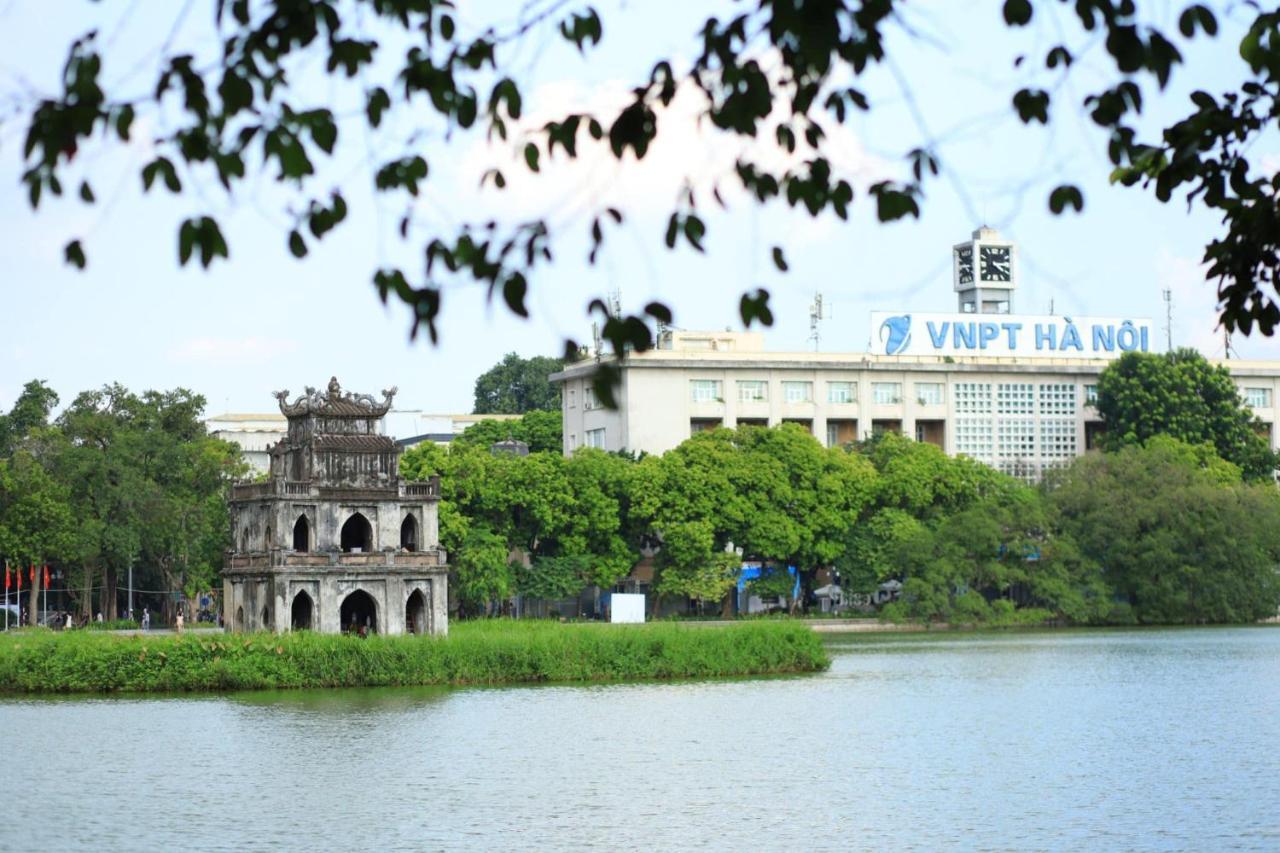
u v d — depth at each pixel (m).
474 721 100.50
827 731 96.69
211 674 117.00
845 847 63.25
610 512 187.00
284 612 141.38
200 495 199.12
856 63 21.94
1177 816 69.06
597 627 138.12
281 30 22.12
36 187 20.94
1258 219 29.11
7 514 179.62
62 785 76.88
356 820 68.69
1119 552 197.75
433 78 23.94
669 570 193.50
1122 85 24.47
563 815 69.75
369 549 148.12
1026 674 132.88
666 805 72.25
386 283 23.09
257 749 88.19
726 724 99.75
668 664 129.62
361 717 102.06
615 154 23.23
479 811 70.75
